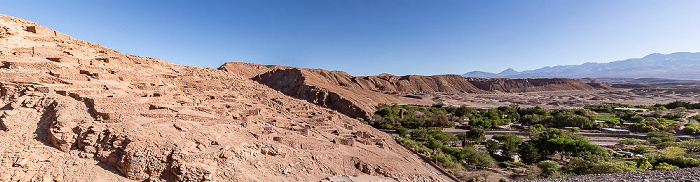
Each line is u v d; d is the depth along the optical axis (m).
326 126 39.41
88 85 26.58
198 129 23.42
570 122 88.25
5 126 18.39
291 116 42.09
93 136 18.95
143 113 23.05
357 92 145.75
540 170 45.69
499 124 93.06
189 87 40.84
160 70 46.91
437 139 63.25
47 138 18.83
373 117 89.56
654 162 45.03
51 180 15.62
